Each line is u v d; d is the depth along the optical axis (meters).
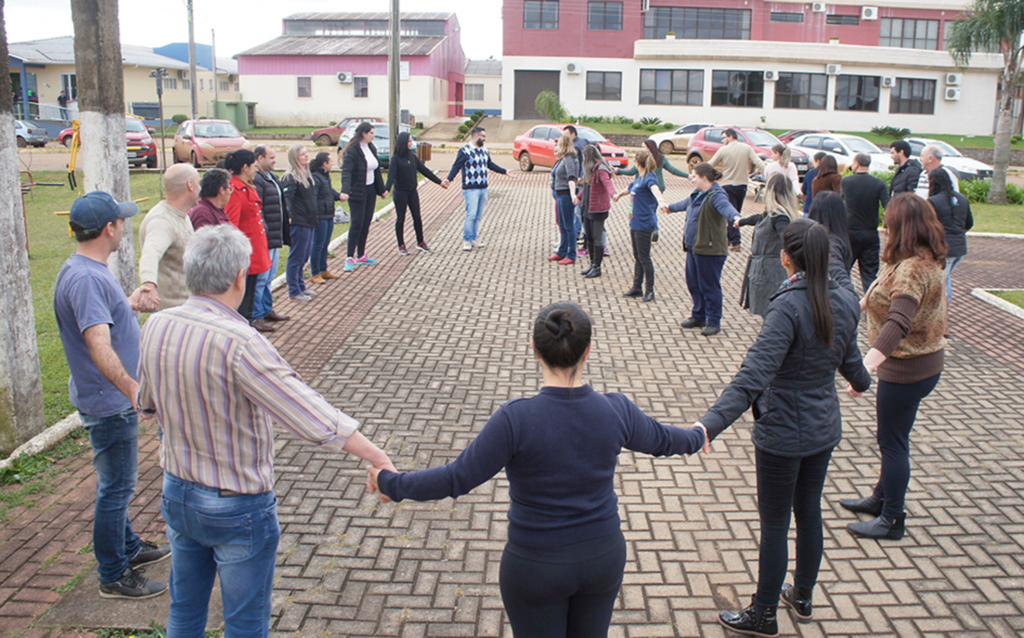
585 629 2.52
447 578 3.82
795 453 3.18
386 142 22.58
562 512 2.37
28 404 5.14
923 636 3.43
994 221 15.82
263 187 7.58
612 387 6.41
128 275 6.80
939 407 6.06
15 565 3.88
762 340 3.09
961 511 4.50
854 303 3.28
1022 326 8.32
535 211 15.54
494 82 56.62
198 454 2.55
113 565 3.59
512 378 6.57
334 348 7.28
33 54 38.28
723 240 7.52
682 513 4.46
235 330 2.51
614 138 32.50
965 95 37.28
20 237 5.07
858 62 36.16
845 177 7.79
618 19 36.41
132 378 3.36
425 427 5.57
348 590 3.71
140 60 40.69
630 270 10.54
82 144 6.21
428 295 9.21
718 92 36.53
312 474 4.87
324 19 50.25
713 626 3.51
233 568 2.63
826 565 3.97
